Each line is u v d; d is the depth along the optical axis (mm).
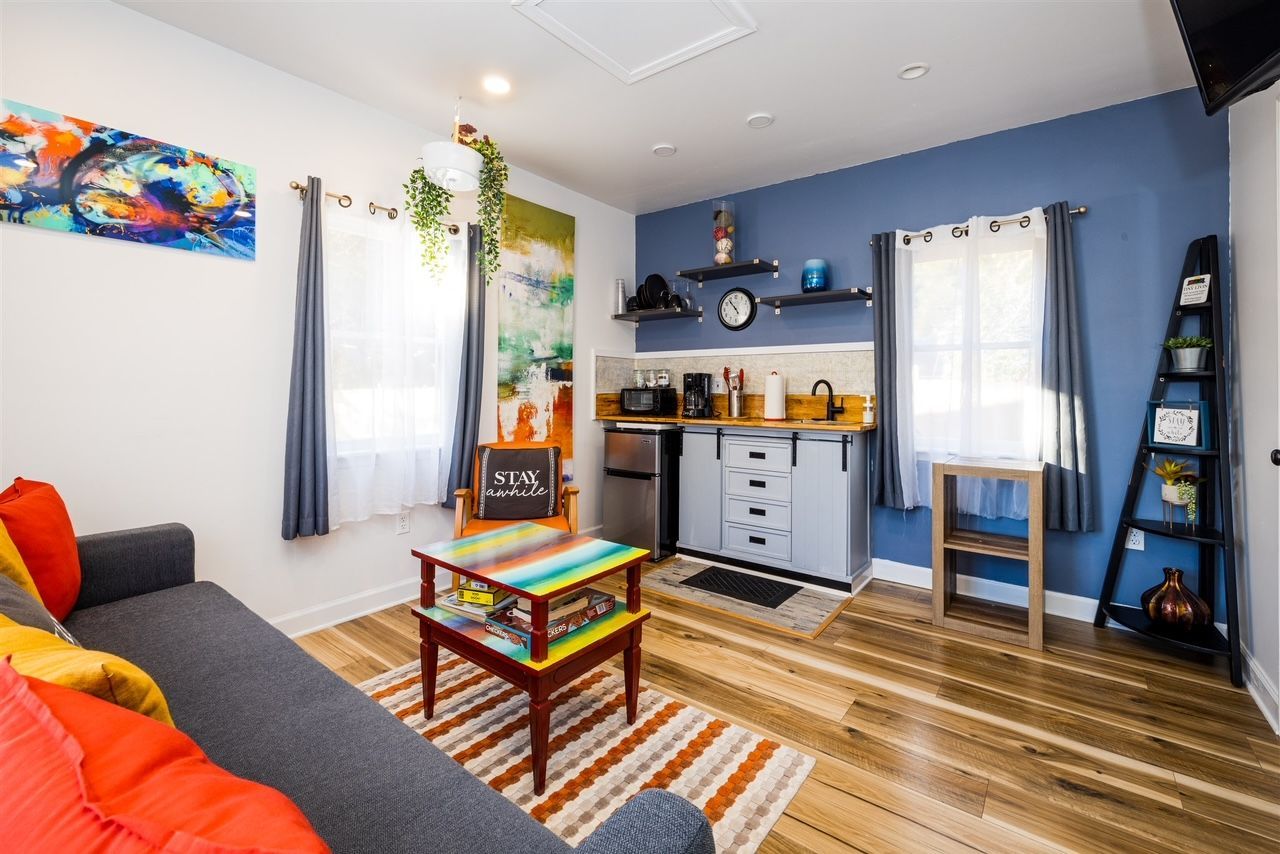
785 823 1552
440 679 2295
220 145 2414
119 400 2191
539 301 3879
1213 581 2594
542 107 2914
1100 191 2898
